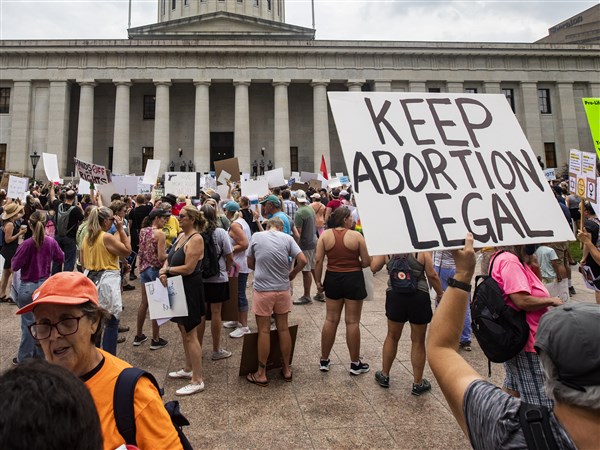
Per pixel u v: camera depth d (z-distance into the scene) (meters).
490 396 1.46
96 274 5.17
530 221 2.25
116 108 40.75
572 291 9.20
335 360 5.83
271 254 5.04
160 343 6.30
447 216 2.16
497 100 2.58
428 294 4.77
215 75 41.59
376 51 42.44
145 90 44.91
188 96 45.03
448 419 4.24
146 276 6.33
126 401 1.86
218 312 5.85
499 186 2.30
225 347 6.34
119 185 13.05
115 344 5.08
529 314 3.18
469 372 1.65
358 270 5.22
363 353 6.09
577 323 1.24
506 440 1.31
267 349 5.05
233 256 6.53
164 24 49.59
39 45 39.84
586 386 1.18
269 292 5.02
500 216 2.22
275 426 4.12
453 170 2.29
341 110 2.32
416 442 3.84
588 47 44.25
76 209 9.35
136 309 8.39
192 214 5.01
